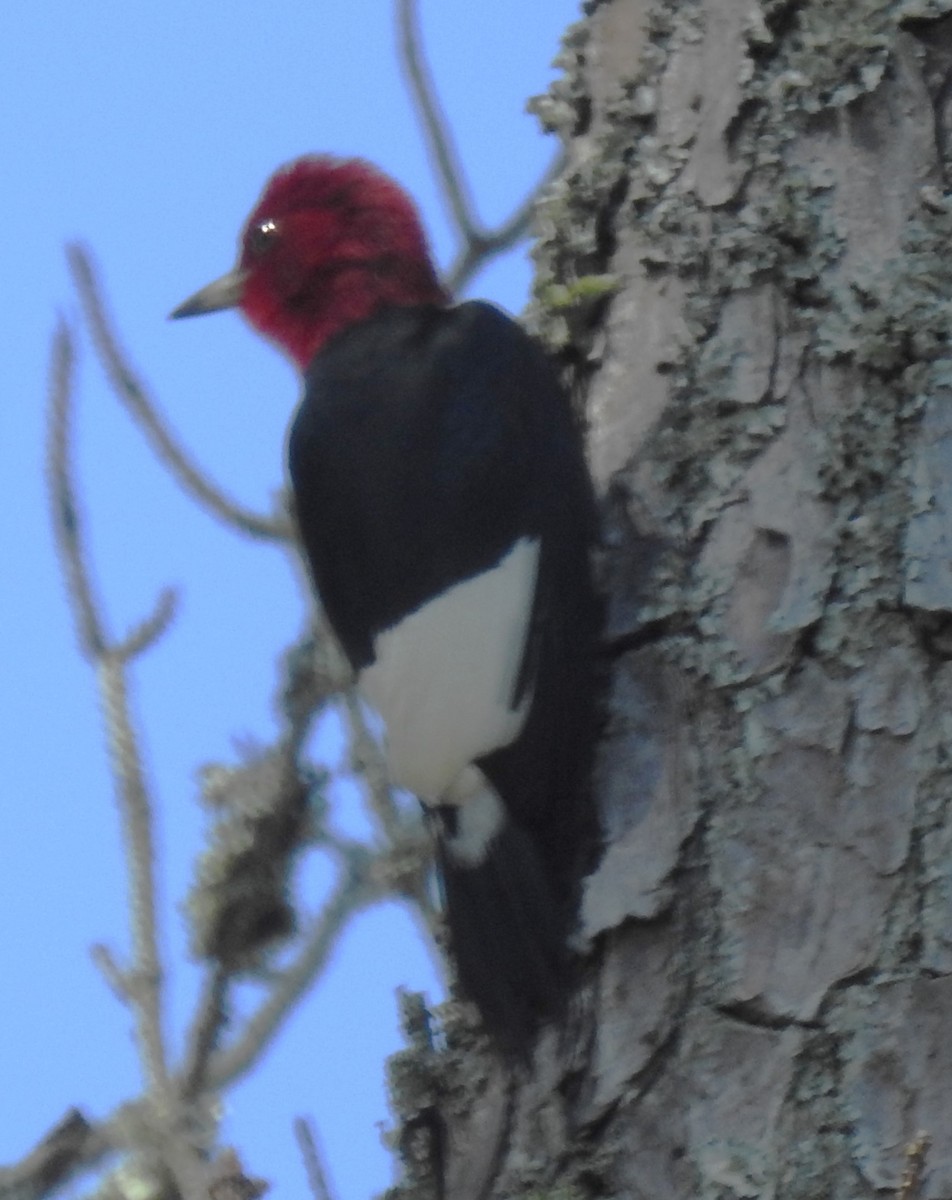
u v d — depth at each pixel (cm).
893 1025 686
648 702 783
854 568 761
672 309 855
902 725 732
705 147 867
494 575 855
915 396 779
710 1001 713
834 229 820
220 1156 754
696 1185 685
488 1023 752
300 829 875
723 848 736
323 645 899
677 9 903
